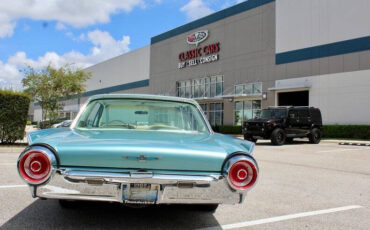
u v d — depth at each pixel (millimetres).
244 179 2682
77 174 2605
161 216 3850
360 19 21812
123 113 3908
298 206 4598
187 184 2684
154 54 42062
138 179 2639
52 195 2600
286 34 26109
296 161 10070
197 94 35062
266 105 27281
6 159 8875
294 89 25172
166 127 3893
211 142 3102
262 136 16641
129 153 2666
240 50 29969
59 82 17281
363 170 8352
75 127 3613
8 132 11539
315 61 24109
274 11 27125
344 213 4289
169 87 38969
